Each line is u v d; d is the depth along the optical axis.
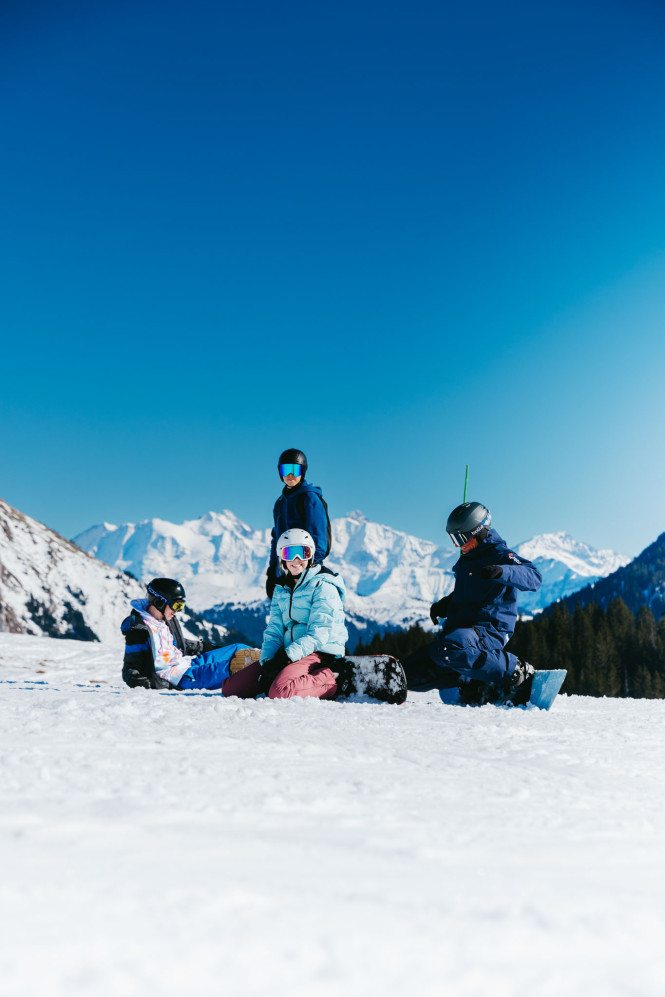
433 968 0.91
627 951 1.01
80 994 0.79
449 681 5.91
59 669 8.33
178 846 1.33
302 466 6.40
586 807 1.91
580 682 82.75
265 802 1.68
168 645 6.27
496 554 5.84
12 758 2.08
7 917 0.97
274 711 3.77
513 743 3.07
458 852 1.43
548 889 1.24
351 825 1.57
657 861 1.47
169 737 2.65
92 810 1.53
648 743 3.38
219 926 0.99
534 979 0.91
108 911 1.01
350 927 1.02
